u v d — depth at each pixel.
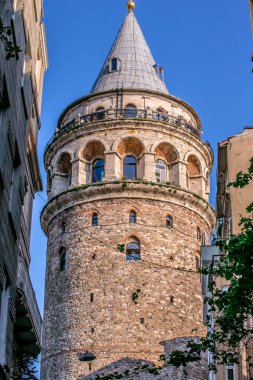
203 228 52.19
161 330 45.84
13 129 21.92
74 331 46.31
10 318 22.55
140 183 50.16
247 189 28.72
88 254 48.78
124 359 44.50
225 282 28.69
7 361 21.98
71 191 50.88
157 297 46.91
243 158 29.94
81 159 52.50
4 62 19.64
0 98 19.47
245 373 25.27
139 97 55.56
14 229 22.42
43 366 47.19
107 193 50.34
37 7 28.33
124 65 58.72
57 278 49.31
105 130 52.66
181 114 56.69
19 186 23.61
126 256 48.28
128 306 46.41
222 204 33.97
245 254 18.09
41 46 33.16
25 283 27.47
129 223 49.34
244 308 19.80
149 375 43.84
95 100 55.94
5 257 21.23
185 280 48.41
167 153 53.19
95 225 49.69
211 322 32.22
